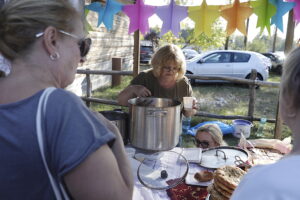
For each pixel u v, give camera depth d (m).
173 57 2.08
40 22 0.63
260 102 7.43
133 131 1.56
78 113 0.61
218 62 9.29
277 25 1.71
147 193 1.26
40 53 0.65
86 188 0.57
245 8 1.73
